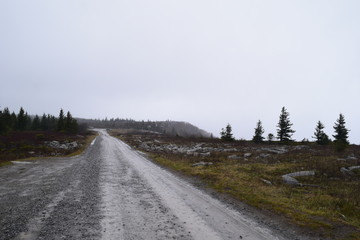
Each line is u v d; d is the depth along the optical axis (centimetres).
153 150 3198
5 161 1669
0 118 4372
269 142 4334
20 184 968
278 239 496
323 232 539
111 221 565
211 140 5016
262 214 660
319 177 1247
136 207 686
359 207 754
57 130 6166
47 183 991
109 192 858
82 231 500
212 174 1291
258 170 1433
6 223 536
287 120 4284
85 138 5119
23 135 4100
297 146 3456
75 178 1113
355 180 1188
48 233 485
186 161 1934
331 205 768
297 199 839
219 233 516
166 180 1153
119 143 4575
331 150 2619
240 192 915
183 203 746
